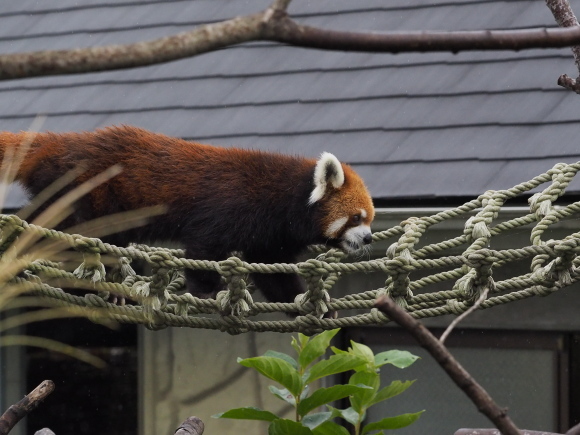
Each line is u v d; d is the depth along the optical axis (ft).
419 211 33.04
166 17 44.93
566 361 35.63
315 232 31.63
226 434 39.65
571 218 31.78
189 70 43.01
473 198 32.76
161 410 40.63
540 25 37.76
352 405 14.02
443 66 39.47
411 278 36.94
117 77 43.50
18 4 49.16
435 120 36.78
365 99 38.86
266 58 42.65
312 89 40.06
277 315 39.04
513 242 33.01
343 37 8.59
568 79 19.11
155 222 29.89
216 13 44.29
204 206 29.53
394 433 37.83
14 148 28.99
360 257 34.09
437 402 37.45
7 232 20.59
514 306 35.99
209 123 39.34
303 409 13.70
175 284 29.99
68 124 40.91
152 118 40.32
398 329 37.88
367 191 32.68
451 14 40.04
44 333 43.50
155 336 41.04
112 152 29.40
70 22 46.42
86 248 22.41
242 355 39.73
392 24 40.40
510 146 34.58
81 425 42.93
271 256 31.60
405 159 35.32
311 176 31.42
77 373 43.34
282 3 8.31
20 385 42.45
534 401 36.06
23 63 7.41
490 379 36.70
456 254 34.22
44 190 27.81
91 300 23.86
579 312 35.06
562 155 33.50
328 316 27.22
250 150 31.99
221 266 23.57
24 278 22.98
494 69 38.55
